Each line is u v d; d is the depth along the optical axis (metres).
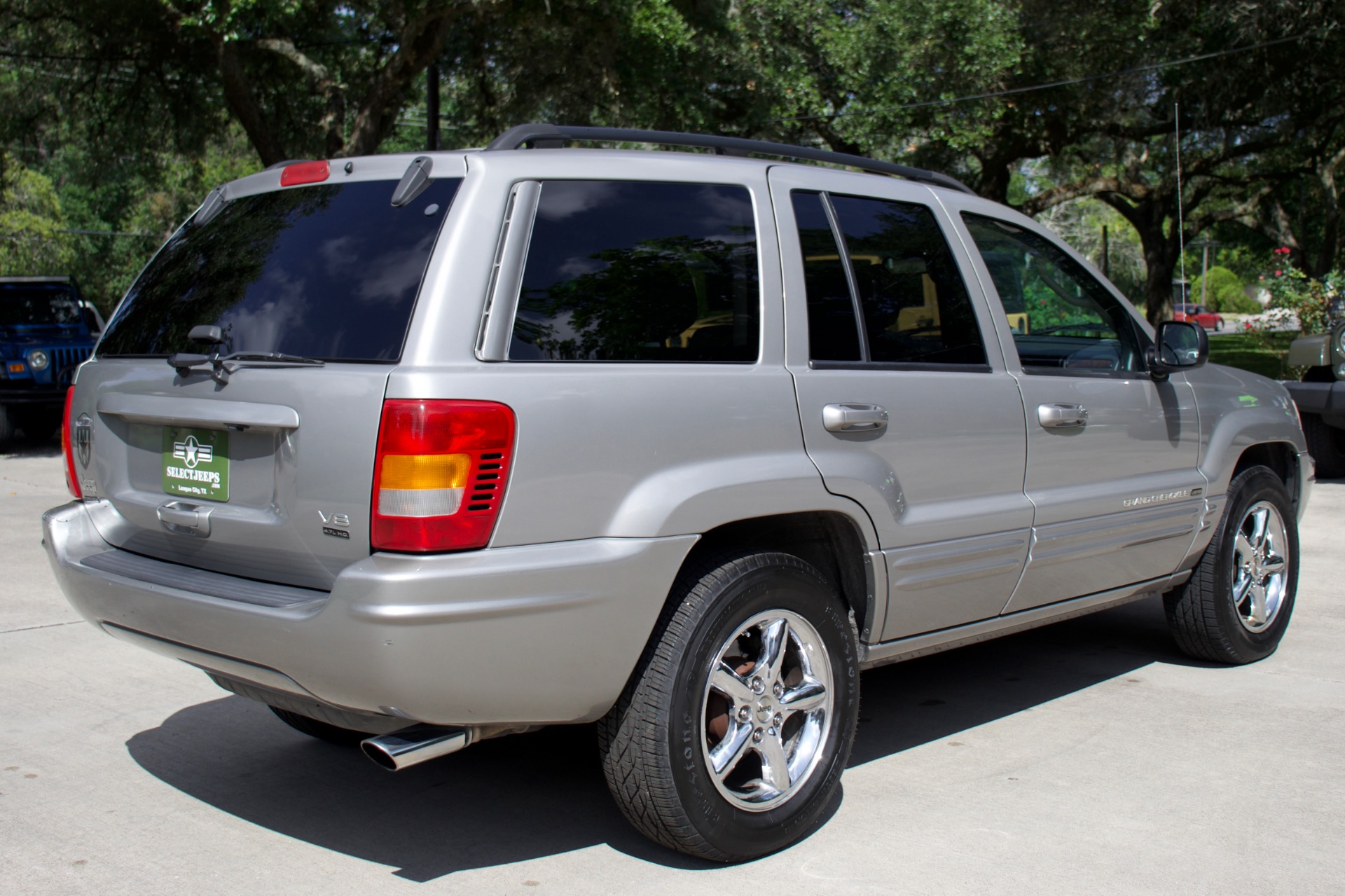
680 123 20.31
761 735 3.24
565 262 3.04
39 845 3.36
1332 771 3.85
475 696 2.78
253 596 2.94
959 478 3.75
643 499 2.97
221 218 3.60
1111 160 28.62
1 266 48.69
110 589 3.24
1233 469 4.87
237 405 3.00
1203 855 3.24
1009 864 3.19
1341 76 23.30
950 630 3.86
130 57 19.41
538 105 20.81
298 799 3.71
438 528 2.70
